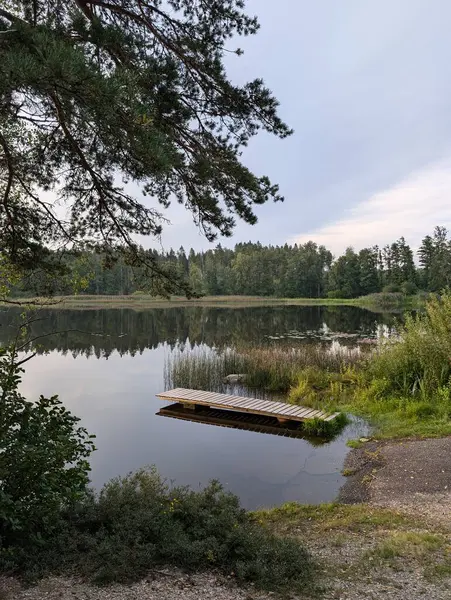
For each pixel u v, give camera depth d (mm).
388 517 5270
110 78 3262
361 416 10250
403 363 11414
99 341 26047
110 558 3594
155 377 15992
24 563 3533
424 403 9836
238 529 4047
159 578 3473
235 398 11641
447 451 7449
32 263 5285
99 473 7324
